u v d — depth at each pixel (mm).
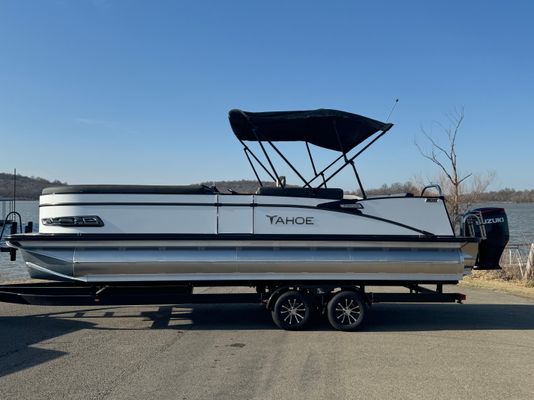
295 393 4773
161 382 5012
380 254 7543
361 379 5227
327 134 8250
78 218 7211
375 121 7539
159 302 7465
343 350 6383
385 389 4930
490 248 7996
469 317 8828
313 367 5617
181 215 7344
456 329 7793
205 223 7375
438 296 7859
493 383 5160
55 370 5352
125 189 7293
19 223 8438
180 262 7203
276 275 7391
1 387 4812
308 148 8820
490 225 7988
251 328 7598
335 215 7562
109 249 7227
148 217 7289
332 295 7617
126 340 6711
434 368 5660
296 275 7418
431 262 7582
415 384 5094
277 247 7438
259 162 8305
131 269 7180
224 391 4789
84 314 8469
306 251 7469
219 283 7492
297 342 6770
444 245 7648
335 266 7430
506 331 7680
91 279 7199
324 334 7285
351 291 7602
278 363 5746
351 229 7578
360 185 7742
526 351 6457
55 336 6887
